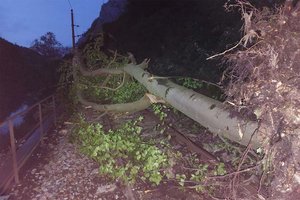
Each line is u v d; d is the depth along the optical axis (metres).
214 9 19.69
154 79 6.46
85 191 5.84
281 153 3.30
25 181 6.41
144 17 33.16
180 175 5.66
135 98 9.95
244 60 3.79
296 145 3.25
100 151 6.61
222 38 14.95
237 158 5.56
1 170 6.70
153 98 7.04
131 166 6.11
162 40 25.25
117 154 6.43
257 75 3.48
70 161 7.18
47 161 7.46
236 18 16.50
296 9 3.79
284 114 3.29
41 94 30.73
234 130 4.02
